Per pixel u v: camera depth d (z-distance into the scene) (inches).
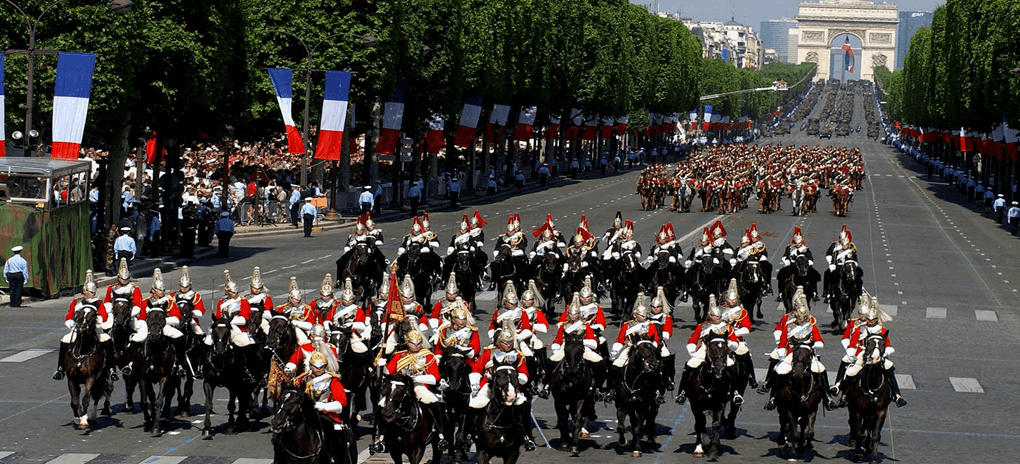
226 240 5162.4
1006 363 3238.2
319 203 6865.2
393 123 7244.1
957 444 2345.0
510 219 3698.3
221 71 5516.7
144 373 2258.9
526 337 2178.9
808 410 2156.7
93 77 4589.1
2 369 2866.6
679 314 3863.2
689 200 7819.9
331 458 1781.5
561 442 2207.2
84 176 4279.0
